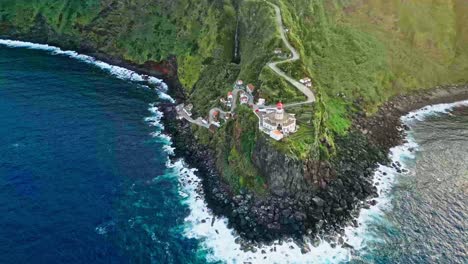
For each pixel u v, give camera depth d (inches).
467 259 3565.5
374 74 5885.8
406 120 5418.3
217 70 5585.6
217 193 4168.3
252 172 4156.0
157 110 5506.9
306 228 3759.8
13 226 3740.2
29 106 5413.4
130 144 4859.7
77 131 5012.3
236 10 6003.9
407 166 4616.1
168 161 4635.8
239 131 4394.7
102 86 5994.1
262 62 5078.7
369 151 4773.6
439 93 5949.8
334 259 3543.3
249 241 3671.3
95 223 3828.7
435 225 3880.4
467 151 4840.1
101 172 4424.2
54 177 4308.6
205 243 3688.5
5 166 4397.1
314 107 4505.4
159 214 3959.2
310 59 5689.0
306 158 4020.7
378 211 4023.1
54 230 3730.3
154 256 3550.7
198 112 5226.4
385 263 3518.7
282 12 5615.2
